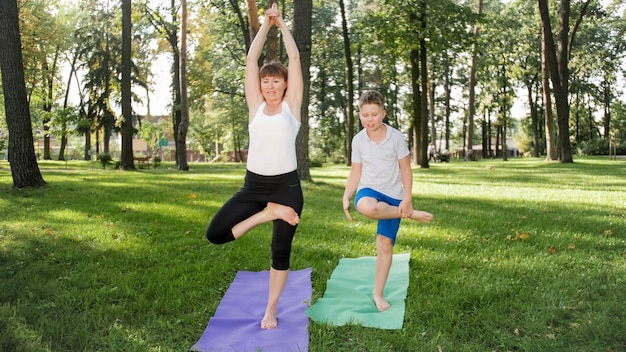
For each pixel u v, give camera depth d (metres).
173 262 5.03
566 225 6.82
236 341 3.22
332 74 39.62
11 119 10.95
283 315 3.68
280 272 3.52
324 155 44.75
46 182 11.79
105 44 34.00
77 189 11.15
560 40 23.45
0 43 10.68
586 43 35.66
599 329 3.23
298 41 12.93
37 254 5.27
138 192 10.96
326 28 35.28
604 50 36.72
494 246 5.63
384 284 3.93
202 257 5.26
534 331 3.31
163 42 29.22
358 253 5.46
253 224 3.49
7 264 4.88
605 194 10.41
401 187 3.99
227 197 10.17
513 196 10.31
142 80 34.66
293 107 3.56
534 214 7.83
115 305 3.79
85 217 7.51
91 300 3.90
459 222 7.15
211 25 27.66
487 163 28.95
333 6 35.03
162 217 7.59
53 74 39.19
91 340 3.22
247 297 4.09
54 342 3.18
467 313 3.65
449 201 9.51
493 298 3.89
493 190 11.66
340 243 5.91
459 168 22.52
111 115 34.44
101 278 4.48
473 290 4.01
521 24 31.83
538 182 13.91
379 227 3.96
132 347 3.08
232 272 4.81
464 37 20.31
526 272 4.57
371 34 21.55
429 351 3.03
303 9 12.77
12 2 10.57
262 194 3.44
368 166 3.96
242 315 3.71
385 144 3.89
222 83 31.38
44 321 3.44
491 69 35.25
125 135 20.56
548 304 3.72
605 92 48.75
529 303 3.76
